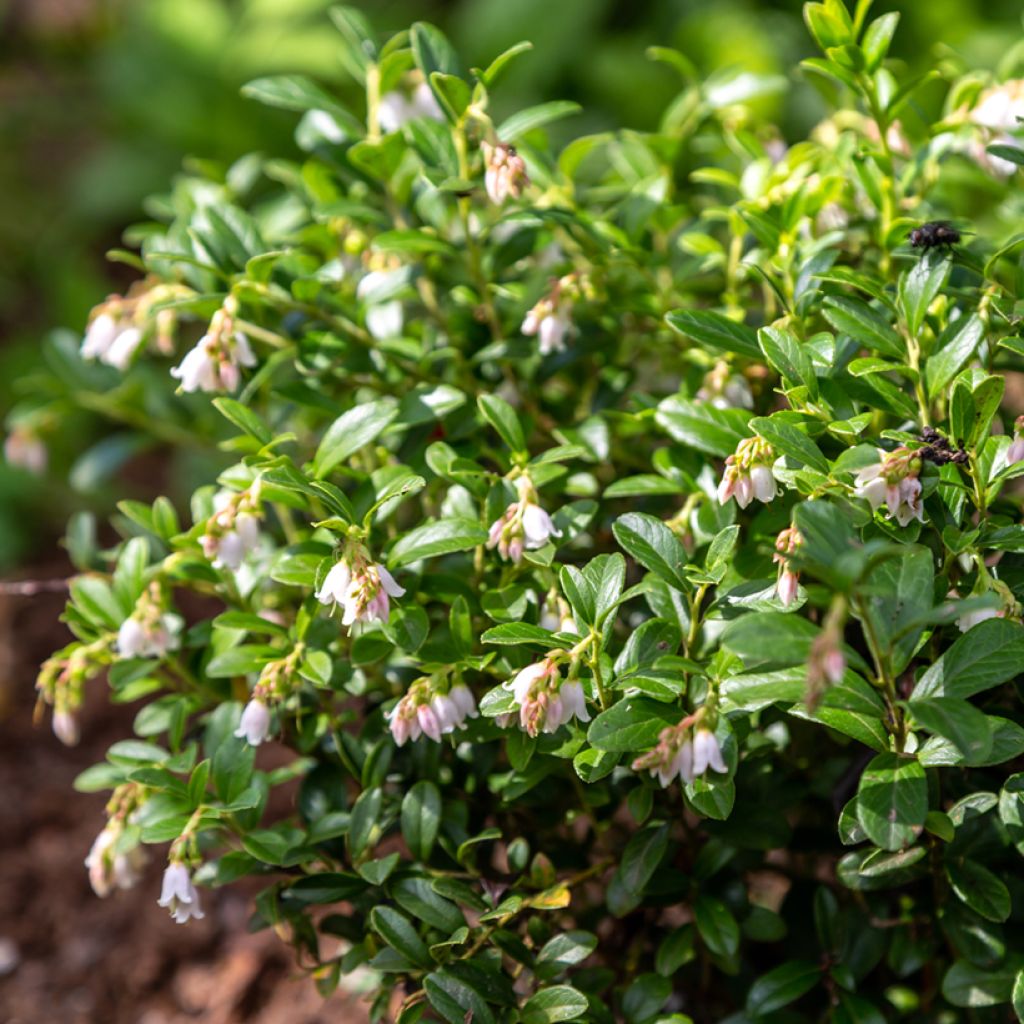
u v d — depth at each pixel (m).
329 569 0.73
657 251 0.83
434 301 0.81
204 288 0.79
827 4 0.76
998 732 0.70
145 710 0.78
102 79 1.53
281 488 0.75
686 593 0.72
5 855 0.92
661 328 0.79
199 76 1.47
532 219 0.77
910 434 0.72
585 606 0.72
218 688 0.79
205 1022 0.86
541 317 0.77
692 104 0.83
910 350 0.74
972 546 0.71
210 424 0.88
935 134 0.78
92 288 1.31
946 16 1.34
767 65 1.35
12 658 1.01
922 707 0.69
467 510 0.76
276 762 0.93
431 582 0.75
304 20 1.56
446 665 0.73
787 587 0.71
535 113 0.77
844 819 0.71
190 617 1.00
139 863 0.77
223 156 1.46
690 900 0.75
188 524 1.13
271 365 0.77
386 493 0.73
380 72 0.79
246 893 0.90
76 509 1.17
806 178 0.77
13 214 1.48
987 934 0.73
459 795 0.76
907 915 0.76
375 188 0.80
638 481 0.75
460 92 0.76
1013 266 0.76
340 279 0.79
